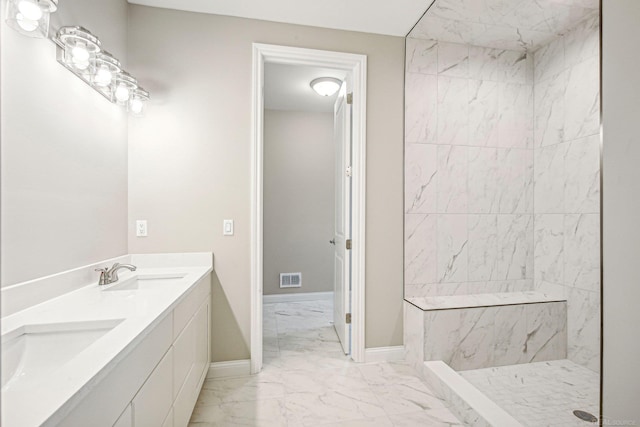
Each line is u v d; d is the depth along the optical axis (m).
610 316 1.06
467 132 2.14
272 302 4.08
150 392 1.01
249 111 2.16
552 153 1.67
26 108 1.12
